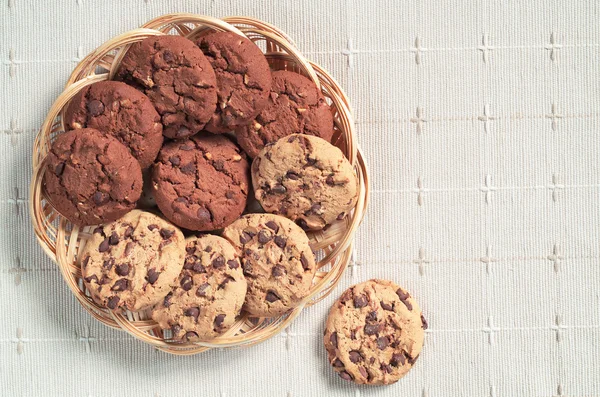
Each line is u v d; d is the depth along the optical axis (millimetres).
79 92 651
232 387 717
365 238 716
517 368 719
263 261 668
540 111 714
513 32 714
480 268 717
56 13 706
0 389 710
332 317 706
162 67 644
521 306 719
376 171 715
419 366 719
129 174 643
